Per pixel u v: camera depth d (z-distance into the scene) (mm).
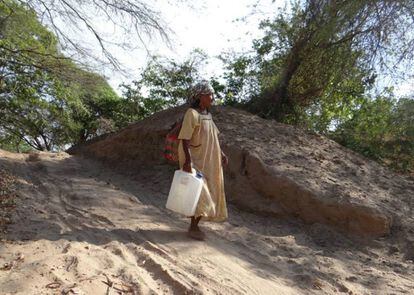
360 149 11516
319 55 11414
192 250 4742
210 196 4945
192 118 4844
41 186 7191
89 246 4348
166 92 17531
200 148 4969
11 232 4613
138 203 6555
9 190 6492
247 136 8477
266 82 13570
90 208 6004
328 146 9188
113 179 8547
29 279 3375
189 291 3631
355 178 7578
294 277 4613
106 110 20297
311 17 11438
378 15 9805
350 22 10109
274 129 9344
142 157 9234
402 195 7293
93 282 3443
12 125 18312
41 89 16594
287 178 6711
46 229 4820
